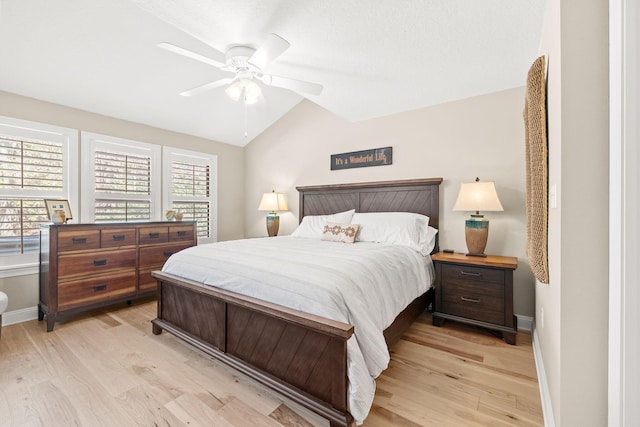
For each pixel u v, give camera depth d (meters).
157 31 2.38
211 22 1.87
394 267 2.06
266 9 1.75
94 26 2.24
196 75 3.01
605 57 1.05
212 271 1.97
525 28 1.83
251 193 4.83
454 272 2.51
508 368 1.90
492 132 2.76
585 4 1.07
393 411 1.49
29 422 1.41
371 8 1.71
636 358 0.89
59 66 2.54
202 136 4.28
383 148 3.41
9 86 2.58
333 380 1.35
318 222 3.52
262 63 2.00
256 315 1.68
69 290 2.61
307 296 1.48
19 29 2.14
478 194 2.52
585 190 1.07
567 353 1.10
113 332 2.46
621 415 0.92
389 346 1.86
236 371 1.87
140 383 1.73
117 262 2.95
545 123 1.47
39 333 2.43
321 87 2.29
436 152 3.07
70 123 3.01
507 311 2.27
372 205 3.44
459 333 2.45
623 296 0.91
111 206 3.32
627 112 0.90
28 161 2.75
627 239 0.90
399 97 2.96
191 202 4.16
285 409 1.52
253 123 4.36
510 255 2.65
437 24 1.83
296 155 4.26
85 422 1.41
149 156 3.68
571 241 1.09
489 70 2.40
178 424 1.40
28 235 2.75
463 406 1.53
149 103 3.30
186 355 2.06
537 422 1.42
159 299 2.41
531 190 1.73
